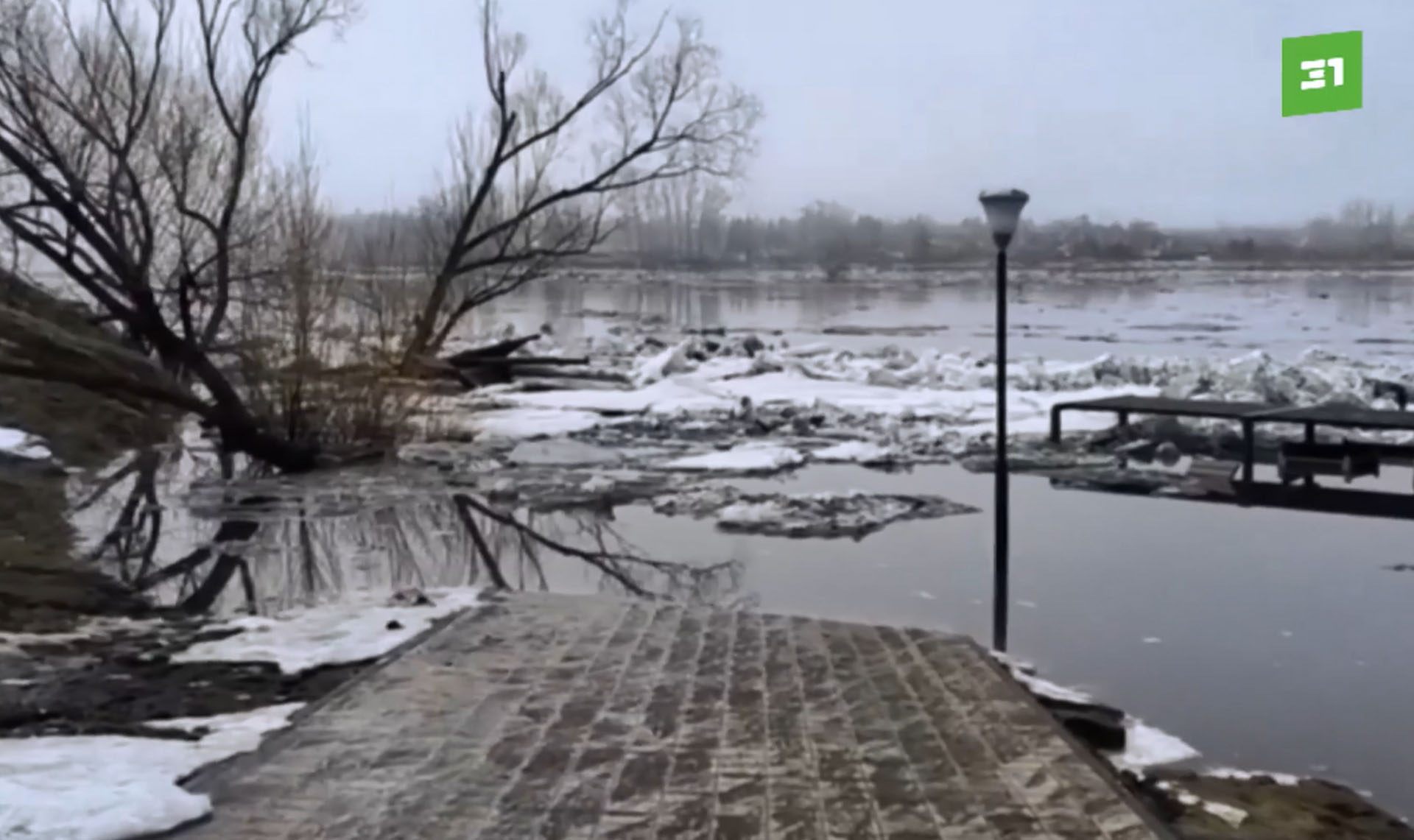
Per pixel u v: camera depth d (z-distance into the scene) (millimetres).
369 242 18344
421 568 10617
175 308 18422
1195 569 10453
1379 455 16438
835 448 17719
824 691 6004
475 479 15477
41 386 17469
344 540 11906
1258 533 12078
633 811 4344
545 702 5730
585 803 4410
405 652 6668
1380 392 20938
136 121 17922
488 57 24766
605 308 57500
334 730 5246
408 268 20297
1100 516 12953
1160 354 31562
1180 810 5297
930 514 13062
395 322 18188
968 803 4492
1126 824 4305
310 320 16672
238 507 13633
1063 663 7840
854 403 22844
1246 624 8703
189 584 9766
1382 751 6273
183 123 18016
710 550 11344
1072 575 10258
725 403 22938
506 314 51469
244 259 18281
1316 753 6246
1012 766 4914
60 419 17547
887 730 5383
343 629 7398
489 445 18469
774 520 12680
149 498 14180
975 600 9391
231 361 18672
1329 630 8547
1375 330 39469
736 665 6500
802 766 4883
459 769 4766
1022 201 8484
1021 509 13398
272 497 14305
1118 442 18078
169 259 18469
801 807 4426
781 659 6641
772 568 10570
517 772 4734
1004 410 8492
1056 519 12781
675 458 17219
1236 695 7168
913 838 4152
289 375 16469
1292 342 35188
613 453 17688
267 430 16375
